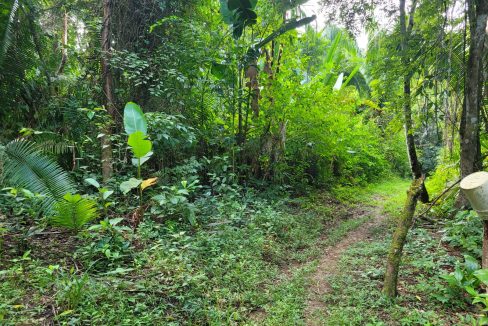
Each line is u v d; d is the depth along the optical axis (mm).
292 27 7297
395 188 12000
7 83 6023
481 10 5223
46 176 4461
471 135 5625
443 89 6328
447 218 6371
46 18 7359
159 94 6680
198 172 7625
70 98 6555
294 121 8477
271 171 8633
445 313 3207
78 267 3719
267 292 3633
